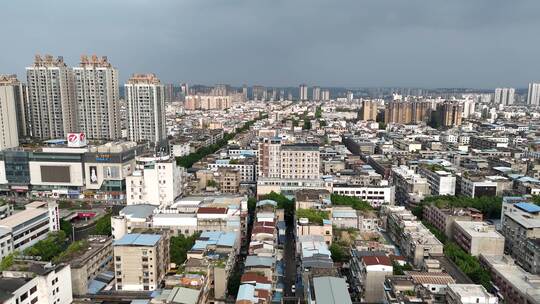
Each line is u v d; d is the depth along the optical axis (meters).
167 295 168.62
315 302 160.00
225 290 197.88
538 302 185.88
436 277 194.25
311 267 198.62
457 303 166.38
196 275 180.75
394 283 182.00
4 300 149.75
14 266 186.38
